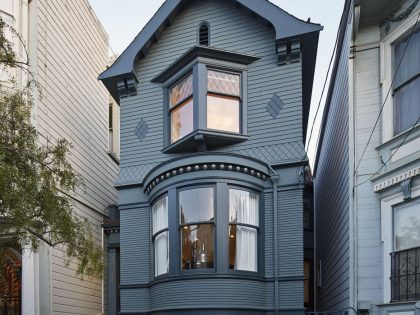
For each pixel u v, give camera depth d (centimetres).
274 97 979
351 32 809
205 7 1088
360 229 769
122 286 1012
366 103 808
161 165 937
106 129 1577
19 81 1011
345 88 918
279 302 873
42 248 986
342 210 941
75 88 1327
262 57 1009
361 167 789
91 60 1485
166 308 879
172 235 897
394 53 791
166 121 1068
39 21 1112
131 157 1088
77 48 1364
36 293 991
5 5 1033
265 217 919
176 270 877
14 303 1010
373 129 793
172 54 1102
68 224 609
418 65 732
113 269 1362
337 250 1018
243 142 982
